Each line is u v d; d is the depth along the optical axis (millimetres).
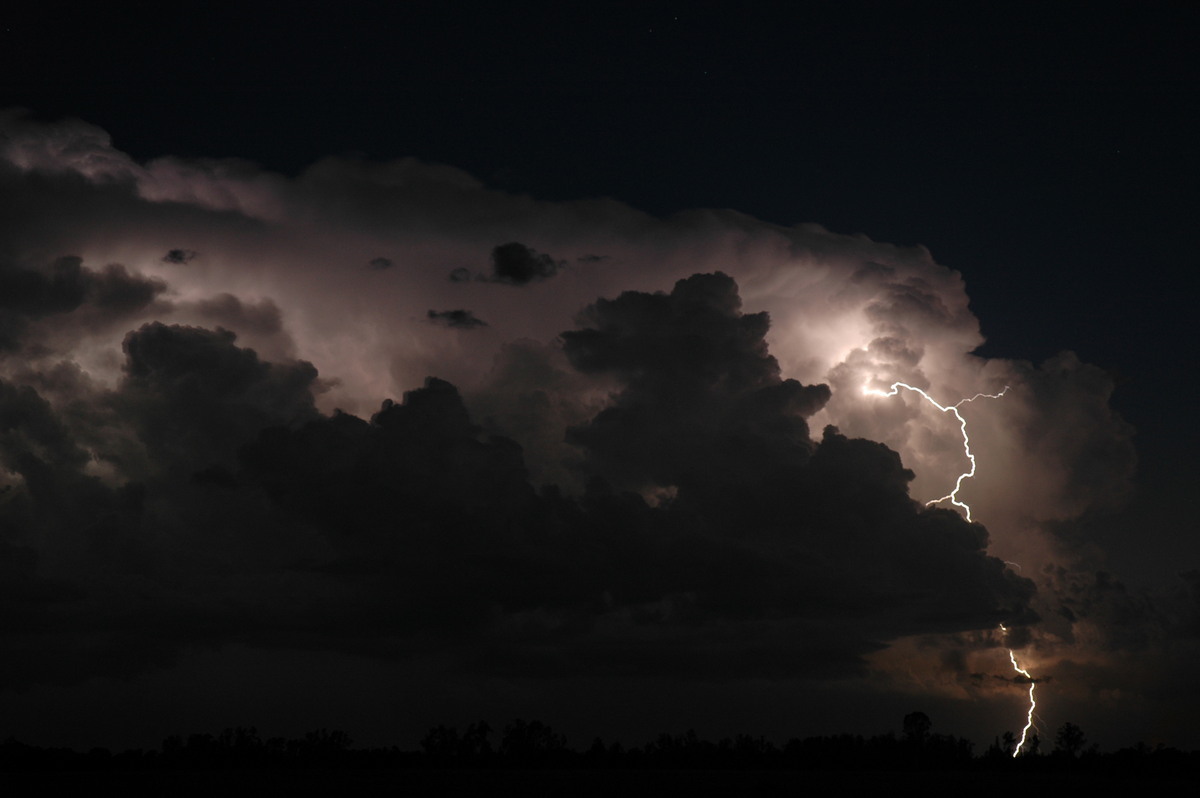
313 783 111812
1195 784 106062
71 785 107312
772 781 115062
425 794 94000
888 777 121062
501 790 100250
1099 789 98438
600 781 116188
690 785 107000
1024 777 120688
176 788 102625
